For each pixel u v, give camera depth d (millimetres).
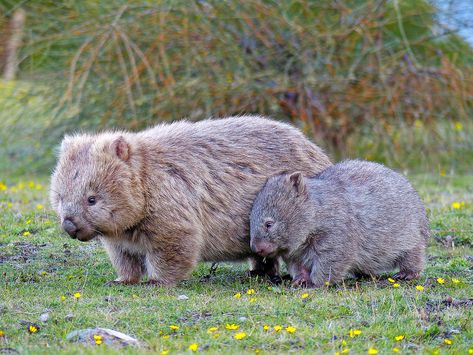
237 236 11203
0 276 11359
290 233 10727
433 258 12781
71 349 7863
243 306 9531
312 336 8508
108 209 10383
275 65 22547
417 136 23453
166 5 21719
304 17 22531
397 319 9086
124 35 21000
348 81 22281
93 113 22594
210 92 21812
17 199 17281
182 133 11266
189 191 10844
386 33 23297
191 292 10469
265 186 11000
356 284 10812
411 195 11648
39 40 22234
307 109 22156
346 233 10852
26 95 22734
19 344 8133
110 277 11516
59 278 11328
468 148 23312
